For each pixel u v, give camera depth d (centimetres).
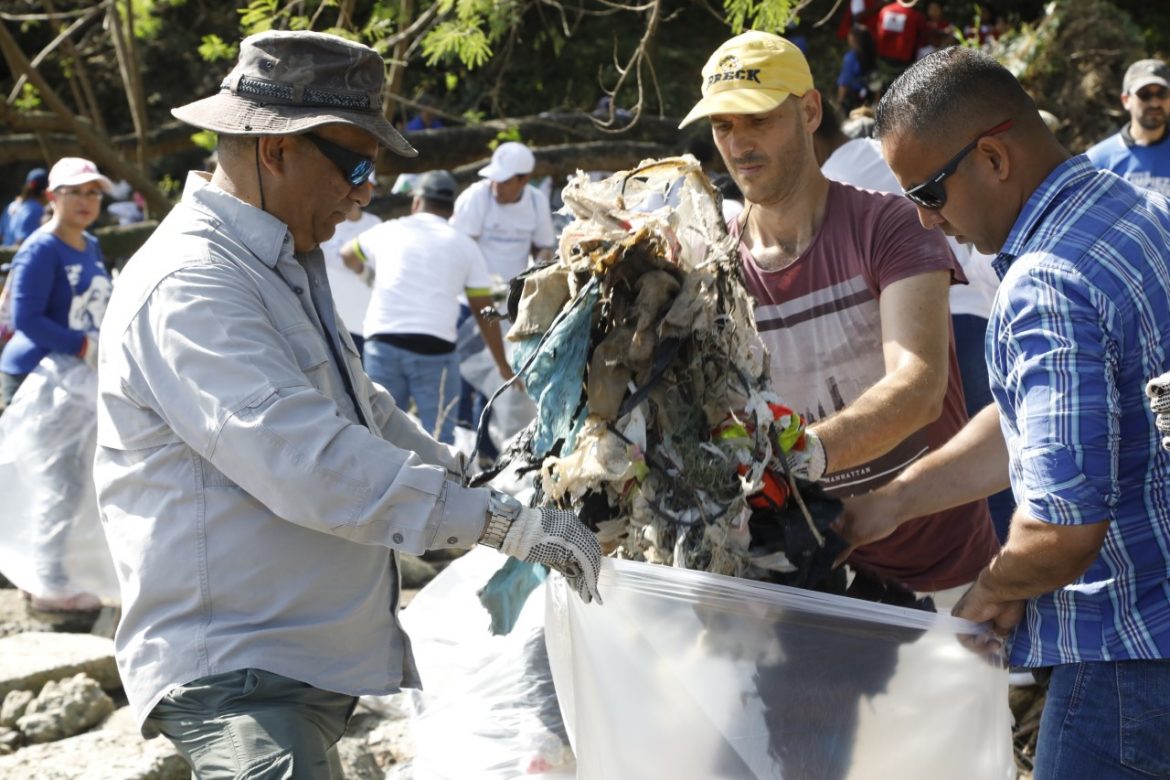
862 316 293
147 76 1414
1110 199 202
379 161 741
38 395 480
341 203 232
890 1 1039
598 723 231
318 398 212
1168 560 202
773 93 280
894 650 222
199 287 214
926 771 225
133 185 824
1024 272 198
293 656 221
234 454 208
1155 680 204
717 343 230
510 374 624
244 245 224
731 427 231
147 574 221
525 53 1074
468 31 596
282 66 222
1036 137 205
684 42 1088
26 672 408
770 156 288
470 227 706
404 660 241
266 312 222
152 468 220
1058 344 193
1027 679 356
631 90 992
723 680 222
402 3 655
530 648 317
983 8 1198
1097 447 192
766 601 220
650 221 230
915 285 280
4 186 1527
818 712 222
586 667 231
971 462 247
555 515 216
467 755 308
